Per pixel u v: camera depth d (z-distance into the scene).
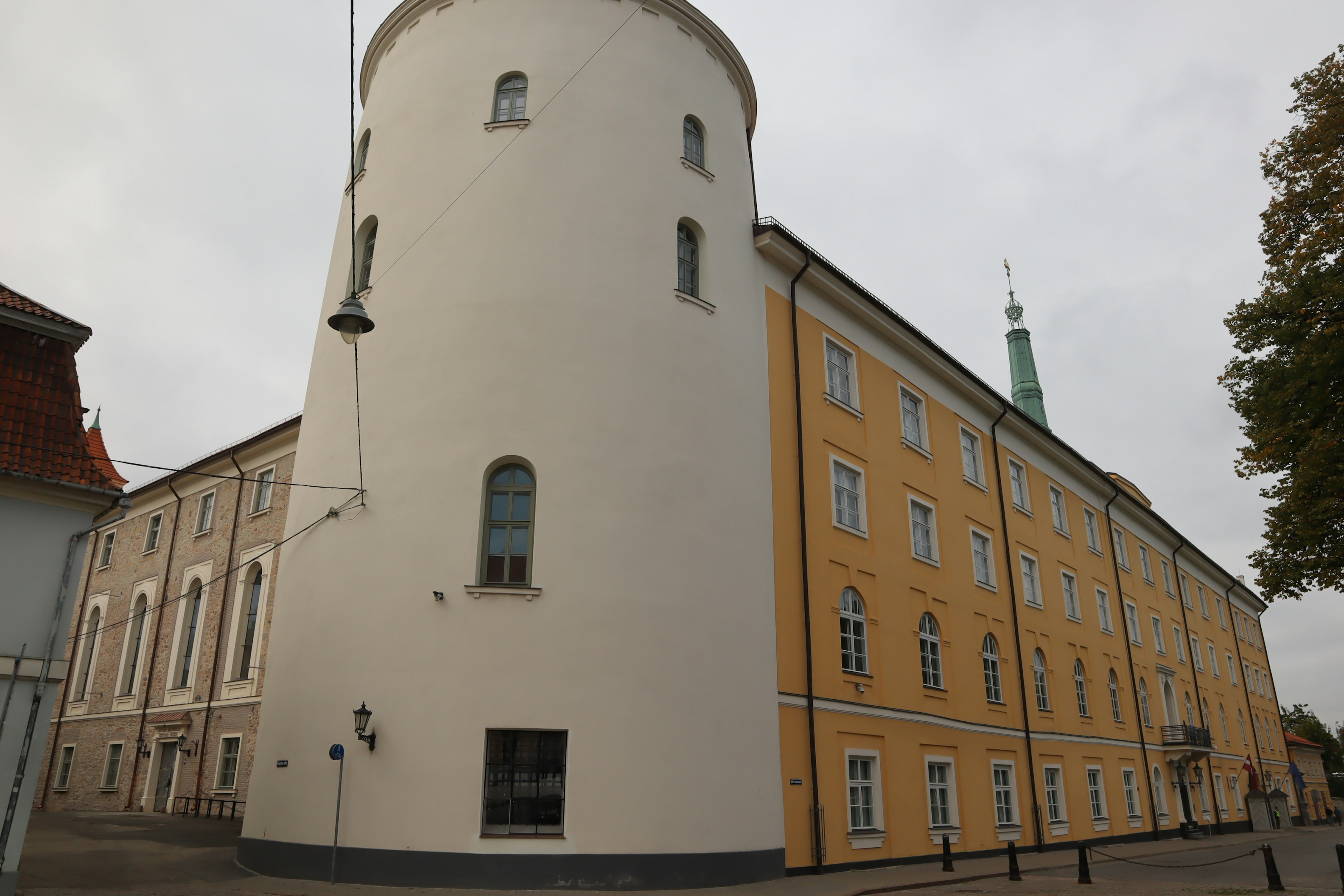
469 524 16.17
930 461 27.70
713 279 19.94
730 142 21.84
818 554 21.48
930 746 23.75
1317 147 20.67
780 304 22.94
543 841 14.51
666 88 20.44
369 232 20.23
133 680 36.94
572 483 16.47
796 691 19.44
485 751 14.93
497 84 19.52
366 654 15.81
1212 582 58.47
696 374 18.56
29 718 12.03
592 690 15.38
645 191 19.12
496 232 18.05
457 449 16.66
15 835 11.55
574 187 18.52
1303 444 20.58
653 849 14.98
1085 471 39.19
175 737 33.03
